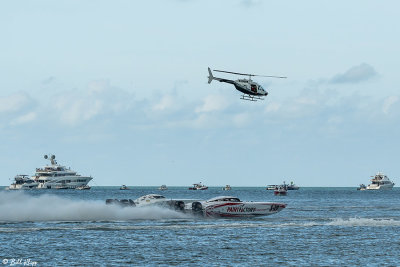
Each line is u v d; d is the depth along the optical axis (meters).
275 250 112.81
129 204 172.25
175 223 157.12
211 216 169.88
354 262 101.44
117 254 107.38
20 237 126.62
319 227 150.62
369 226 153.62
